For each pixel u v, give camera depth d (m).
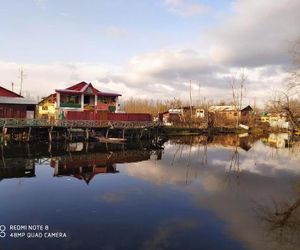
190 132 67.56
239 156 34.34
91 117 45.69
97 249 10.30
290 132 73.31
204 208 14.77
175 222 12.84
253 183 20.44
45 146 37.06
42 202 15.20
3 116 41.75
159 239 11.17
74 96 50.03
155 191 17.66
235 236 11.59
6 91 46.56
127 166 25.89
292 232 12.09
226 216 13.71
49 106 55.06
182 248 10.52
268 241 11.25
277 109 29.92
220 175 23.05
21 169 23.38
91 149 36.56
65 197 16.12
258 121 92.19
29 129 39.09
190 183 20.03
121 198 16.08
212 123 78.62
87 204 14.95
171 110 86.94
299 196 17.30
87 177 21.05
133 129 49.12
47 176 21.14
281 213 14.28
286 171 25.16
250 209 14.80
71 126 42.06
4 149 33.19
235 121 87.00
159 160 30.11
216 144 47.81
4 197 15.98
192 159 31.52
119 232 11.70
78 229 11.92
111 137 49.06
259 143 50.50
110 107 53.06
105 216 13.35
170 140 53.12
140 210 14.23
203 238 11.36
